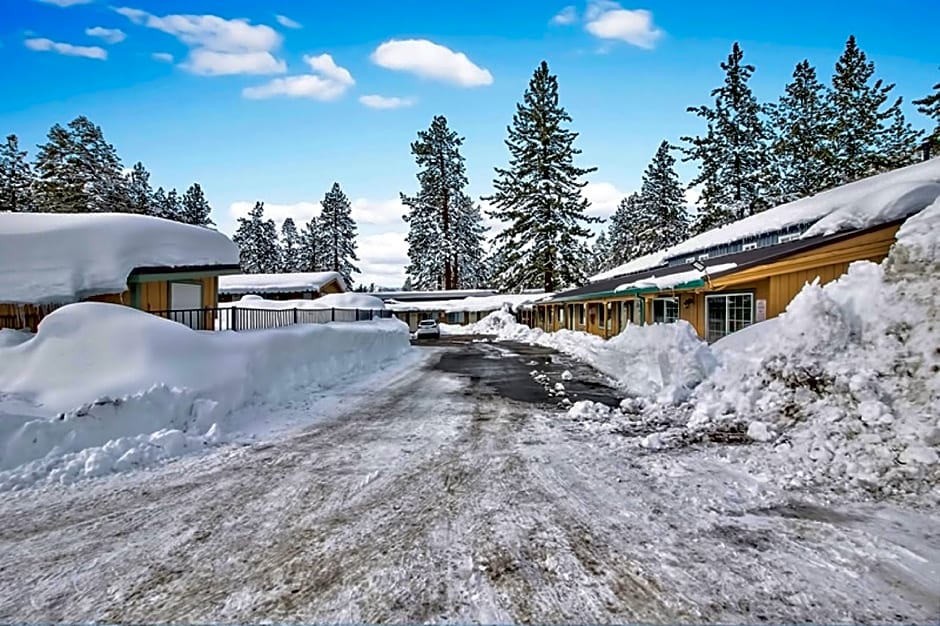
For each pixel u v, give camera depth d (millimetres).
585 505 4371
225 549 3574
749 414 6941
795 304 7438
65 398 6156
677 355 9891
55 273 9242
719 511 4203
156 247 10773
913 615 2725
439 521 4047
